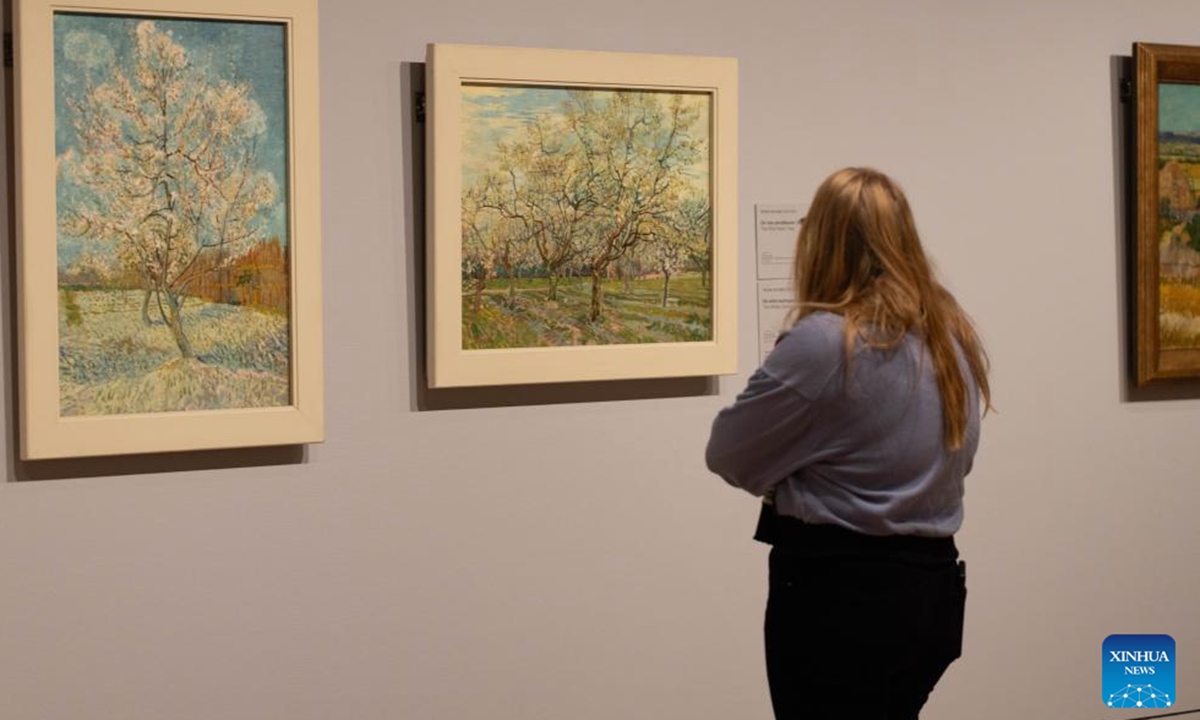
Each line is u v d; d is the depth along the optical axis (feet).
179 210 10.71
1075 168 14.37
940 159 13.79
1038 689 14.55
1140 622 14.97
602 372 12.18
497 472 12.19
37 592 10.71
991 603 14.26
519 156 11.80
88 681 10.90
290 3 10.89
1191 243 14.52
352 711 11.77
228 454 11.22
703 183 12.51
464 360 11.64
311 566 11.56
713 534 13.10
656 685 12.94
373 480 11.74
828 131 13.32
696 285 12.56
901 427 8.73
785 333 8.92
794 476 9.05
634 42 12.49
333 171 11.45
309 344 11.10
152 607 11.05
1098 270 14.53
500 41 11.98
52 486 10.68
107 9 10.36
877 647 8.86
